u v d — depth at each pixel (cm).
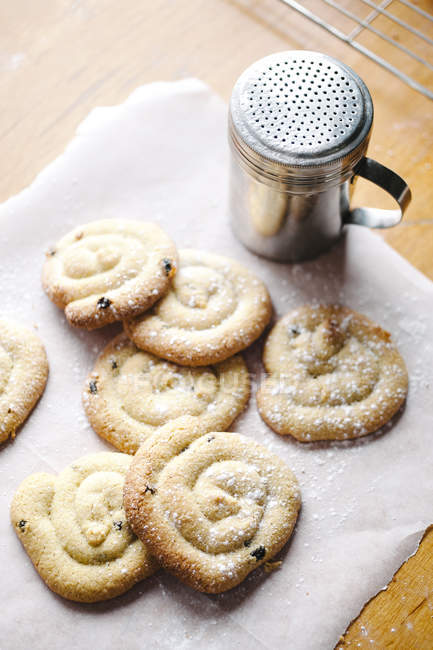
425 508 44
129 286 46
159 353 46
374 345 47
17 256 49
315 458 45
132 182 51
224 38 54
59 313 48
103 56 54
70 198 50
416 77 53
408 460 45
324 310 48
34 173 51
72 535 43
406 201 44
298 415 45
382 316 48
